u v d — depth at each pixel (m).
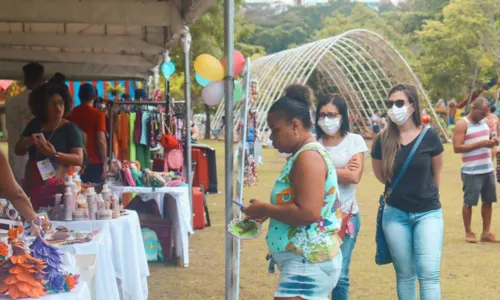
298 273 3.52
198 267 7.73
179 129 9.93
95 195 5.14
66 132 5.73
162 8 7.71
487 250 8.56
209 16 29.11
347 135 4.94
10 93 20.59
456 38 47.34
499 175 9.02
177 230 7.94
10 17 7.26
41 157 5.67
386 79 37.97
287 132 3.53
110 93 15.46
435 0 73.06
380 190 15.48
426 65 50.69
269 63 37.38
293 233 3.53
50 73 11.73
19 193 3.60
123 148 9.12
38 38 9.34
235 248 4.91
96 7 7.48
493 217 11.36
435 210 4.68
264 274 7.39
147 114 9.20
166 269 7.62
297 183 3.45
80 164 5.67
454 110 44.81
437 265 4.55
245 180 16.23
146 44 9.62
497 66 46.97
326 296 3.58
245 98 5.01
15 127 8.59
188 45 9.02
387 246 4.86
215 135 45.88
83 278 3.73
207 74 5.01
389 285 6.89
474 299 6.34
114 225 5.06
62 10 7.39
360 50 41.75
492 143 8.80
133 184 7.48
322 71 44.88
